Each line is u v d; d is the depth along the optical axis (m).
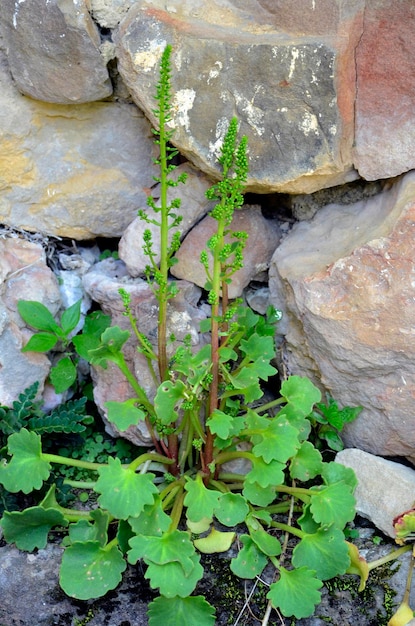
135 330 0.74
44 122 0.81
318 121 0.73
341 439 0.80
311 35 0.72
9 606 0.68
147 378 0.79
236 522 0.69
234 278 0.82
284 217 0.86
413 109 0.73
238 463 0.78
